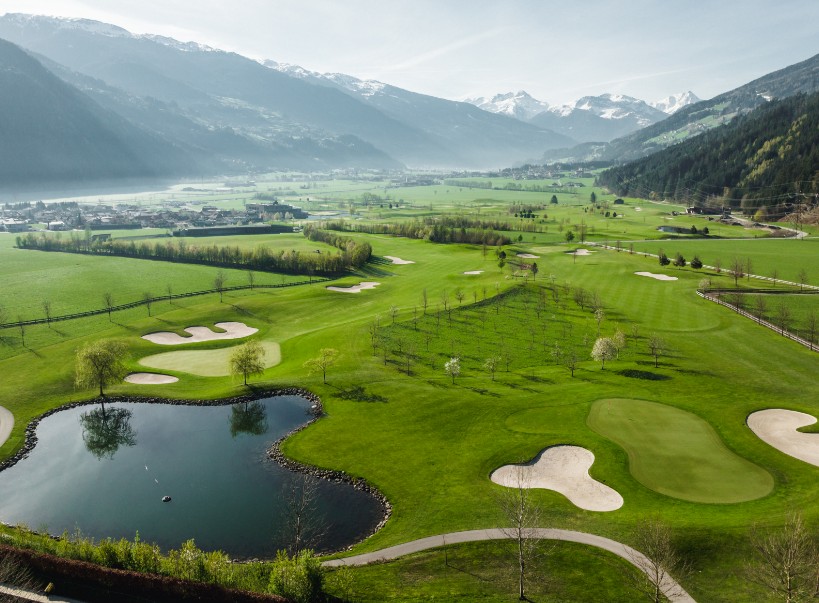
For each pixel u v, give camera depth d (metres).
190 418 82.50
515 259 189.62
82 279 175.75
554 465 64.19
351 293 154.50
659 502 55.28
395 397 84.94
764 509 53.09
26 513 58.88
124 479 65.81
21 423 80.00
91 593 42.50
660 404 78.19
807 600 41.66
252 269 196.88
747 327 113.00
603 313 124.69
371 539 52.75
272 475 66.25
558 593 43.81
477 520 54.28
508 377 92.69
